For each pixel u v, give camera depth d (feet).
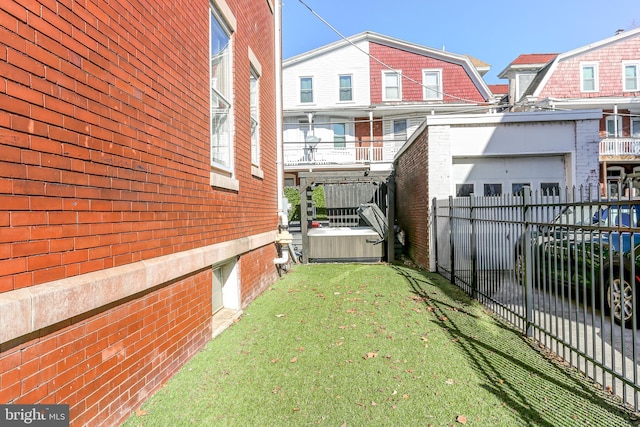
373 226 35.40
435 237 27.66
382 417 8.49
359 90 67.31
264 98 24.70
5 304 5.56
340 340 13.48
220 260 14.69
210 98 14.47
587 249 16.20
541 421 8.23
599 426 8.02
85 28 7.52
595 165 26.99
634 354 8.59
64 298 6.66
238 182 17.63
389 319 15.93
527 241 13.92
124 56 8.82
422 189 29.96
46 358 6.42
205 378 10.60
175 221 11.32
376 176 34.55
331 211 43.34
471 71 67.10
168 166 10.94
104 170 8.04
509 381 10.19
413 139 32.63
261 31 24.08
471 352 12.23
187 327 11.90
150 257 9.84
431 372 10.75
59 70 6.82
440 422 8.24
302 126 66.39
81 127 7.37
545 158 28.48
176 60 11.62
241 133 18.66
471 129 27.78
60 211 6.81
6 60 5.77
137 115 9.34
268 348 12.84
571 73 62.39
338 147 64.34
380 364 11.35
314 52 66.80
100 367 7.76
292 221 46.91
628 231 8.68
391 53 67.72
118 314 8.41
